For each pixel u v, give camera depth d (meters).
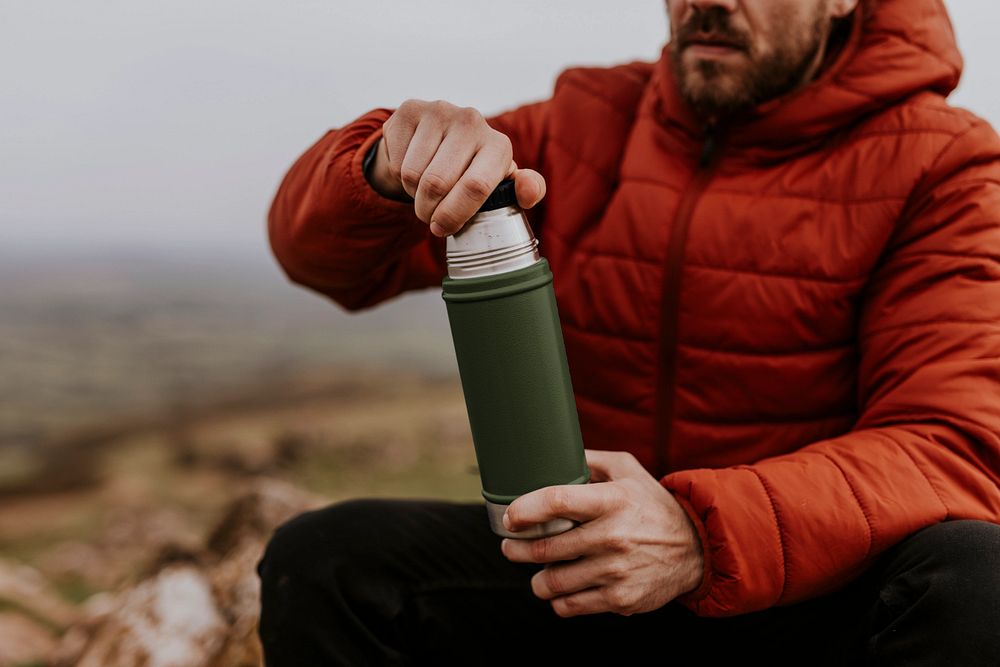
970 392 1.06
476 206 0.89
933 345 1.14
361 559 1.15
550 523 0.93
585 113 1.52
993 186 1.20
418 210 0.93
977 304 1.13
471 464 1.33
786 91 1.32
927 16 1.32
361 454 5.68
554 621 1.26
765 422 1.30
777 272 1.27
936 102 1.29
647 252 1.33
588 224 1.46
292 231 1.30
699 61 1.29
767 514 0.98
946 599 0.86
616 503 0.94
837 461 1.03
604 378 1.37
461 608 1.22
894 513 0.98
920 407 1.09
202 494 5.62
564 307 1.42
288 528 1.17
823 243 1.26
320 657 1.10
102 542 3.35
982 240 1.17
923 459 1.02
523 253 0.90
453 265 0.91
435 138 0.95
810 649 1.17
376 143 1.16
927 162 1.22
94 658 1.76
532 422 0.91
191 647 1.75
